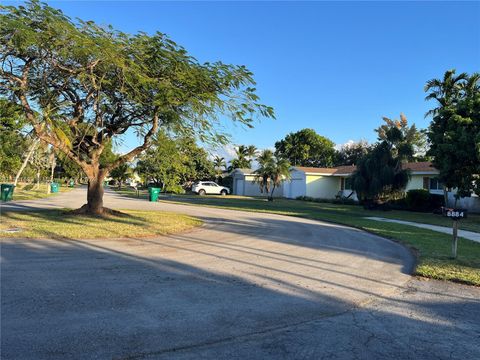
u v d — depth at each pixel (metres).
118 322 4.90
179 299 5.89
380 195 26.78
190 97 12.80
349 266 8.75
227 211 23.30
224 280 7.07
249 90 13.37
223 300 5.93
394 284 7.33
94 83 12.19
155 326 4.83
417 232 15.09
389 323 5.26
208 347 4.32
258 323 5.07
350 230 15.76
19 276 6.78
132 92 13.04
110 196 37.47
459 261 9.30
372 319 5.39
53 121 13.63
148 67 12.66
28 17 10.66
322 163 72.38
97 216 15.27
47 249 9.24
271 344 4.45
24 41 10.55
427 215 23.94
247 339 4.57
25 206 20.42
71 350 4.09
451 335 4.89
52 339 4.32
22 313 5.05
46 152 27.80
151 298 5.88
